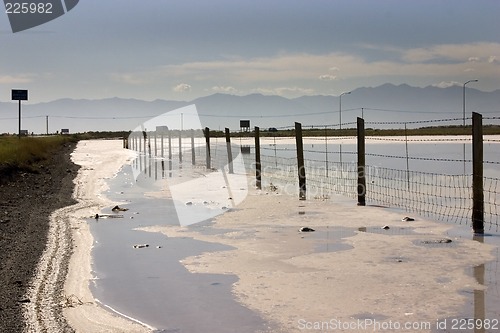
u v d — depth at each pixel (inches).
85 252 450.3
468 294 327.0
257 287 350.9
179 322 294.2
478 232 499.8
